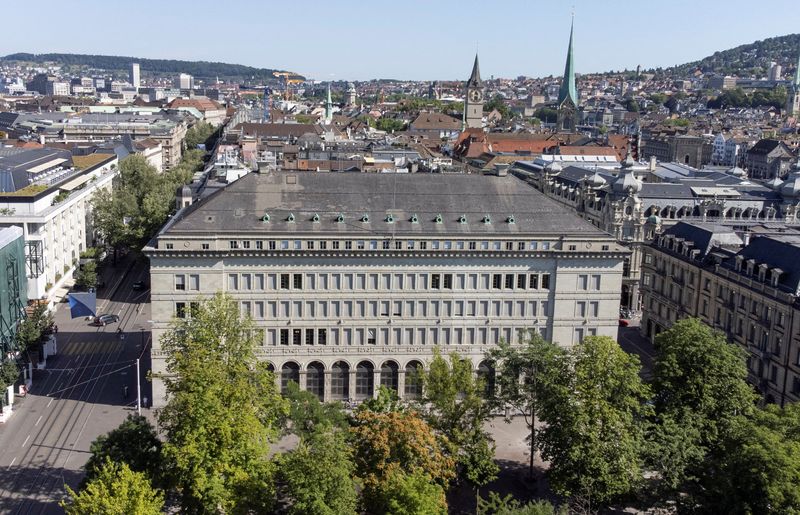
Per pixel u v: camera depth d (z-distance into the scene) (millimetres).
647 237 191250
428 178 137250
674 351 104312
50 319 146000
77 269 195875
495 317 130625
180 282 124062
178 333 102250
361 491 87875
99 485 78250
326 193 131750
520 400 104125
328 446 81688
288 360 128375
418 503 77750
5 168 169500
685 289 156875
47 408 125688
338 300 127438
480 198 134375
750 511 81562
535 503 84688
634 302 193500
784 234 154125
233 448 86875
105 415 123688
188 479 85625
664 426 93562
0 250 127188
